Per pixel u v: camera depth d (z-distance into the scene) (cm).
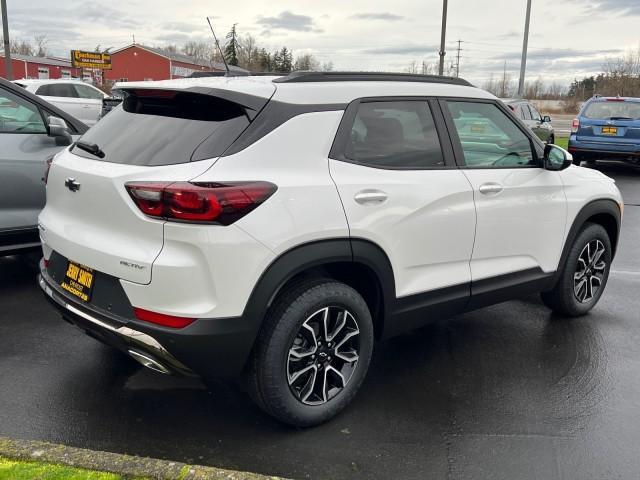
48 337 418
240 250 269
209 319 269
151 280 268
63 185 320
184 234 263
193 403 338
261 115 290
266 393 295
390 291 332
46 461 263
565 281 459
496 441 309
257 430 313
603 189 470
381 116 336
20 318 450
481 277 382
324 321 309
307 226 287
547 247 430
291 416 304
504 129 405
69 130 537
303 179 291
